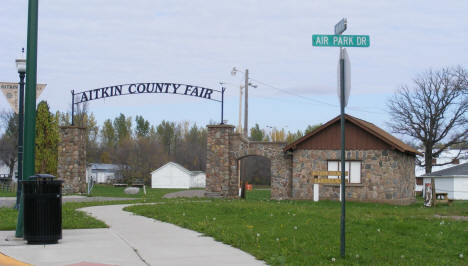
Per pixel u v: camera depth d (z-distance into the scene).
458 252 11.00
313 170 30.98
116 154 85.94
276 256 9.89
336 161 30.66
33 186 11.02
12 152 67.62
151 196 36.03
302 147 31.31
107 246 10.91
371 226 13.48
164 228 14.16
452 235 12.40
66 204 22.53
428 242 11.82
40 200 11.05
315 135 31.08
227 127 32.78
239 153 32.78
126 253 10.16
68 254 9.92
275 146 32.12
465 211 20.42
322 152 30.88
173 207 19.61
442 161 62.44
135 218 16.84
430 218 15.60
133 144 80.19
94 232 13.11
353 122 29.92
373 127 33.12
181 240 11.98
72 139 34.34
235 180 32.97
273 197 31.83
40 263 9.08
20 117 18.23
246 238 11.88
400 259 10.25
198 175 78.94
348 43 9.68
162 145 93.81
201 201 25.11
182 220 15.69
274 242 11.45
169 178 70.88
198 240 12.00
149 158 76.94
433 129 50.38
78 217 15.82
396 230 12.95
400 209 22.00
